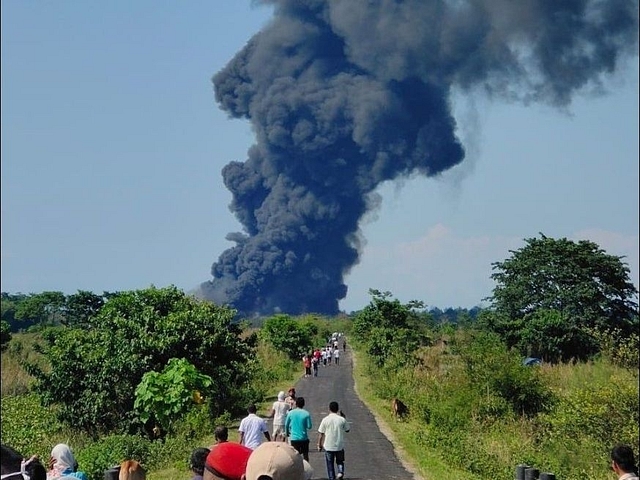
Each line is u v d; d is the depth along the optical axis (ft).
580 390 157.58
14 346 305.32
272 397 223.71
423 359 240.73
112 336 153.48
